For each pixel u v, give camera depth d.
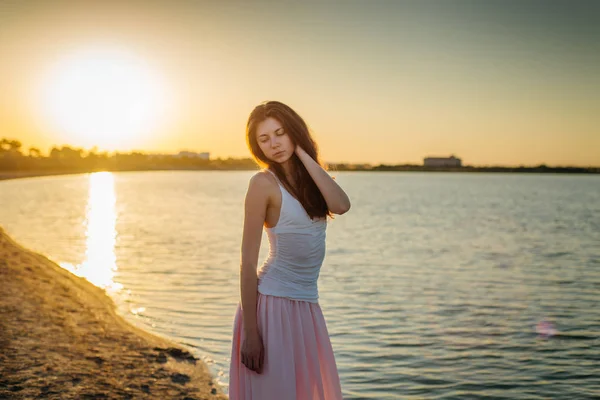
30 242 21.02
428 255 17.84
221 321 8.66
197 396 5.26
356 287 11.98
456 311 9.67
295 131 2.79
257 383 2.80
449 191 91.81
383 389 6.05
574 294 11.33
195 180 156.38
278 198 2.78
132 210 41.41
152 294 10.85
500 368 6.71
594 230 27.23
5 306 8.70
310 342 2.86
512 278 13.32
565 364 6.88
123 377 5.62
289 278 2.82
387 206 49.59
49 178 147.38
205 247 19.53
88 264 15.24
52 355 6.18
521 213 40.41
